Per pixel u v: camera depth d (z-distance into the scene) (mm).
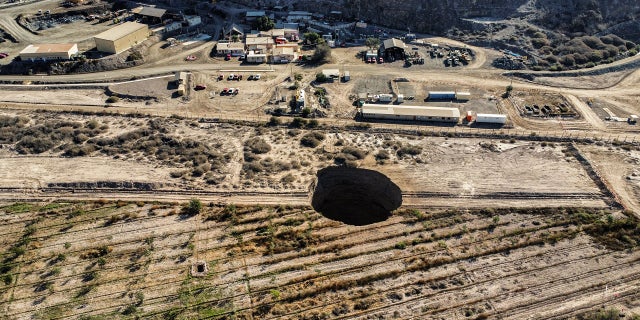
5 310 49156
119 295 51031
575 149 74625
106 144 74188
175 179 67312
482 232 59312
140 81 92875
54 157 71125
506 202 64188
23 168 68625
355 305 50156
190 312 49406
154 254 55812
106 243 57062
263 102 87125
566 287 52250
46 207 62250
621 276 53438
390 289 52062
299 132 78500
